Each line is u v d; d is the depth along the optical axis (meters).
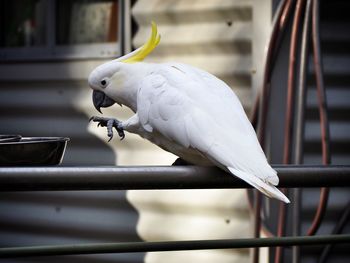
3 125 7.52
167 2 6.48
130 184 3.02
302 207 5.98
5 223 7.52
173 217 6.54
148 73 4.04
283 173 3.19
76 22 7.22
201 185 3.16
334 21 6.06
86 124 7.02
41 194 7.28
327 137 5.55
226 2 6.08
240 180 3.23
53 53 7.29
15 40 7.59
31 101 7.35
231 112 3.53
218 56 6.23
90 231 7.04
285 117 5.82
